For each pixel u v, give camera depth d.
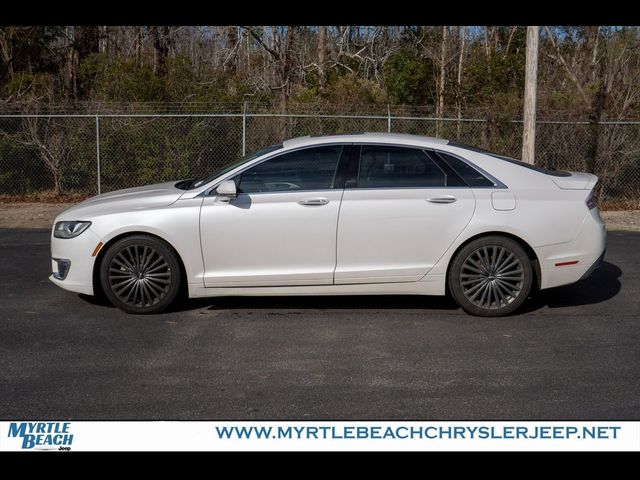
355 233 5.89
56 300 6.61
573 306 6.37
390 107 14.59
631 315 6.09
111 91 18.09
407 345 5.30
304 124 14.48
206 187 6.02
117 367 4.87
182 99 18.50
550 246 5.91
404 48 23.64
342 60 25.97
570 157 14.41
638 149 14.22
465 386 4.52
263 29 23.42
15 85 19.38
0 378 4.68
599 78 22.66
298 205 5.88
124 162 14.83
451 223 5.88
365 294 6.02
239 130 14.78
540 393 4.41
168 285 6.03
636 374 4.72
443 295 6.05
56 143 14.74
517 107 14.36
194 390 4.47
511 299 5.96
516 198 5.92
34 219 12.29
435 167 6.01
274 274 5.93
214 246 5.93
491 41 25.77
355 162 6.01
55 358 5.05
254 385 4.55
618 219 12.56
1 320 5.98
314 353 5.13
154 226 5.91
